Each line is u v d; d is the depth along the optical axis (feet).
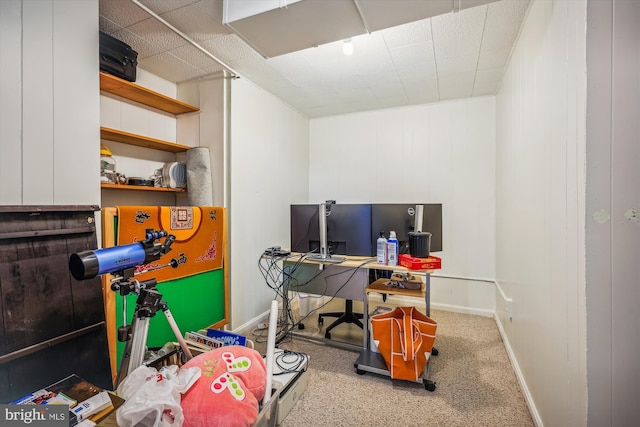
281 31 5.48
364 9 4.86
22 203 4.33
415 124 11.56
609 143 3.15
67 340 4.67
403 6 4.75
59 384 3.96
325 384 6.38
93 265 3.66
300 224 7.84
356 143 12.59
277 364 6.18
